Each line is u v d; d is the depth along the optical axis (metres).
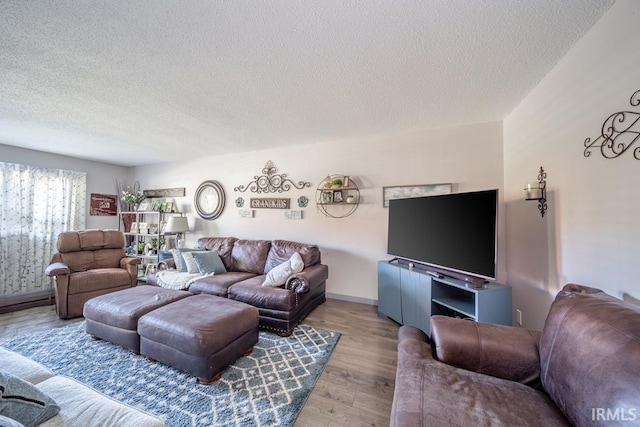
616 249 1.23
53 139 3.36
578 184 1.51
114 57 1.65
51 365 1.87
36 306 3.19
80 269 3.31
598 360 0.80
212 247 3.70
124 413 0.87
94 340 2.25
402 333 1.55
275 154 3.84
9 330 2.47
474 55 1.63
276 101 2.28
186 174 4.52
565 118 1.63
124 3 1.23
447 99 2.23
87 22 1.35
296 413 1.43
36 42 1.50
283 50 1.58
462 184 2.84
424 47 1.55
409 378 1.11
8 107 2.40
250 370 1.83
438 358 1.28
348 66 1.75
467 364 1.23
